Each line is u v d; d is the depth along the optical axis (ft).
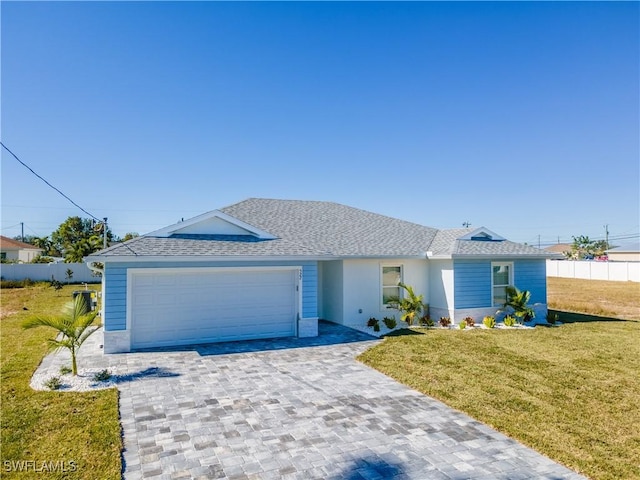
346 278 55.36
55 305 72.69
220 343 42.91
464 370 33.06
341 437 20.33
